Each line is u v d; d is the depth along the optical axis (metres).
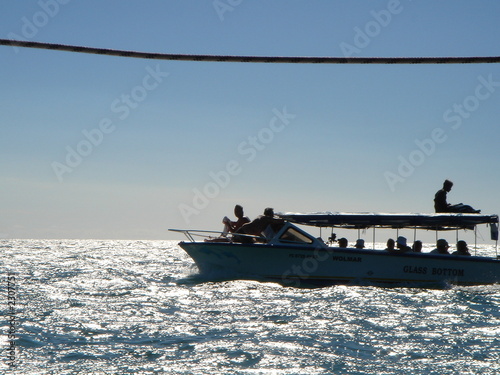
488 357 23.92
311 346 25.59
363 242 48.53
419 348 25.48
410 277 46.41
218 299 39.25
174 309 35.25
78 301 38.47
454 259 46.78
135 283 50.03
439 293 43.28
